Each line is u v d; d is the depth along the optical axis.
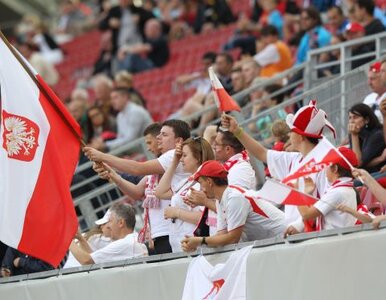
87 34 61.06
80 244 22.84
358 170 18.34
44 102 21.56
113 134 33.38
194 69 48.03
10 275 23.86
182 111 33.34
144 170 21.64
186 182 21.03
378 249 17.69
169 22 53.44
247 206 19.53
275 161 20.58
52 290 22.08
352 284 17.92
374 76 25.62
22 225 21.09
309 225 19.11
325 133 27.70
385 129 23.19
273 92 30.67
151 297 20.59
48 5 69.81
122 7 50.16
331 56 30.59
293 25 40.94
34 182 21.23
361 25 30.58
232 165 20.78
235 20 51.84
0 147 21.39
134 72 48.84
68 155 21.44
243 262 19.27
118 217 22.42
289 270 18.67
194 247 19.67
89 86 50.78
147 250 22.16
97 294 21.38
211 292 19.61
